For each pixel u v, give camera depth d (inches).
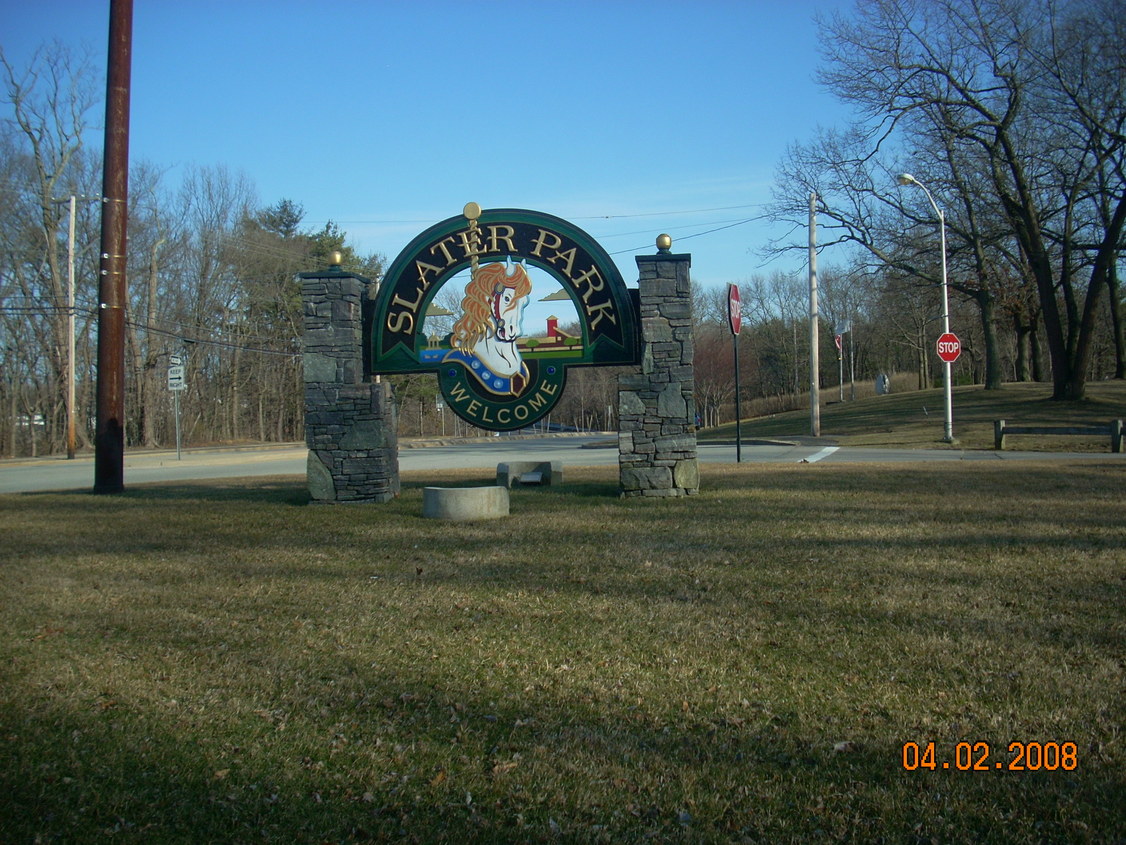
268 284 2012.8
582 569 299.9
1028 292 1432.1
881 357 2795.3
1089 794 140.6
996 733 161.8
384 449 489.1
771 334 2647.6
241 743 168.4
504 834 134.2
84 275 1569.9
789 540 335.9
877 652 205.3
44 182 1477.6
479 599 265.7
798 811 138.5
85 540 387.5
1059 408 1074.7
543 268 486.9
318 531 394.6
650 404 472.4
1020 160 1106.7
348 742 167.9
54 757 163.5
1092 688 179.2
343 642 226.7
